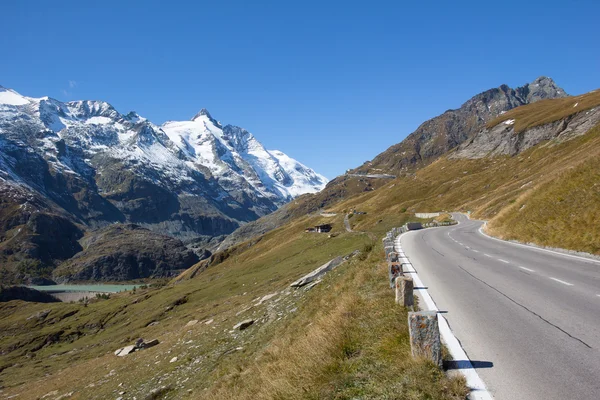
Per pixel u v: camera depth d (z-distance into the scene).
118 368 32.81
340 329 9.40
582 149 92.44
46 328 111.81
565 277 14.45
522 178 108.25
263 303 30.25
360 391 6.19
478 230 47.25
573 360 6.60
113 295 189.75
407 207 132.50
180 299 77.81
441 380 5.98
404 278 10.11
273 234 165.25
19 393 43.28
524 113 179.12
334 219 133.88
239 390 11.35
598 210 22.34
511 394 5.58
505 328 8.61
